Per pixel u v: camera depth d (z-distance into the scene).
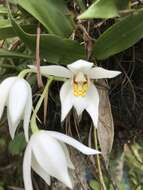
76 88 0.19
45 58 0.20
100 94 0.21
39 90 0.23
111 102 0.23
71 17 0.22
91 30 0.22
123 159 0.25
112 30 0.20
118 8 0.20
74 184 0.23
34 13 0.20
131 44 0.20
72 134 0.23
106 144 0.21
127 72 0.23
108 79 0.23
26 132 0.18
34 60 0.22
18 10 0.24
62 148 0.18
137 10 0.19
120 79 0.23
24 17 0.22
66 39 0.20
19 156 0.27
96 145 0.22
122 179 0.25
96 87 0.21
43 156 0.18
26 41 0.19
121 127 0.24
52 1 0.21
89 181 0.24
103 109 0.21
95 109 0.19
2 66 0.23
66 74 0.19
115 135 0.24
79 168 0.23
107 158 0.21
